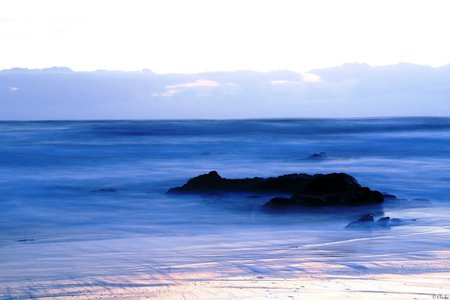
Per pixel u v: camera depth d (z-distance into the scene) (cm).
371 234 1808
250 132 7375
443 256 1393
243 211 2364
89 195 2922
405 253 1441
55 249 1617
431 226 1962
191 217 2277
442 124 8644
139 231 1984
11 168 4062
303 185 2716
